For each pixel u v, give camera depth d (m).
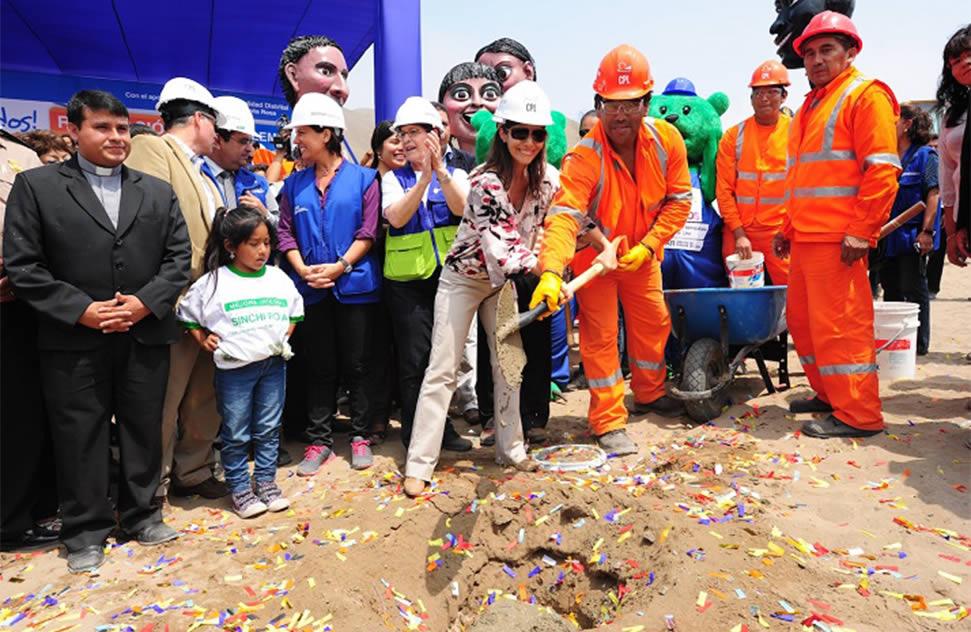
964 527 3.64
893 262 7.46
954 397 5.62
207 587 3.39
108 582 3.47
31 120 9.84
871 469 4.33
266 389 4.27
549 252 4.20
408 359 4.75
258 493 4.31
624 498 3.98
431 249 4.69
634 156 4.75
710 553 3.41
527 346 4.91
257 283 4.21
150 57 9.90
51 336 3.56
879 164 4.39
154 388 3.82
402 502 4.14
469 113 6.06
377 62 7.20
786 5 7.02
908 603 3.02
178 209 3.93
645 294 5.12
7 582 3.52
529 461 4.62
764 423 5.21
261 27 9.29
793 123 4.96
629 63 4.41
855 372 4.75
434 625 3.62
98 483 3.71
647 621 3.02
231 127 4.68
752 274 5.90
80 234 3.56
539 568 3.93
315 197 4.73
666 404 5.58
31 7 8.36
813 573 3.24
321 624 3.17
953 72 4.70
